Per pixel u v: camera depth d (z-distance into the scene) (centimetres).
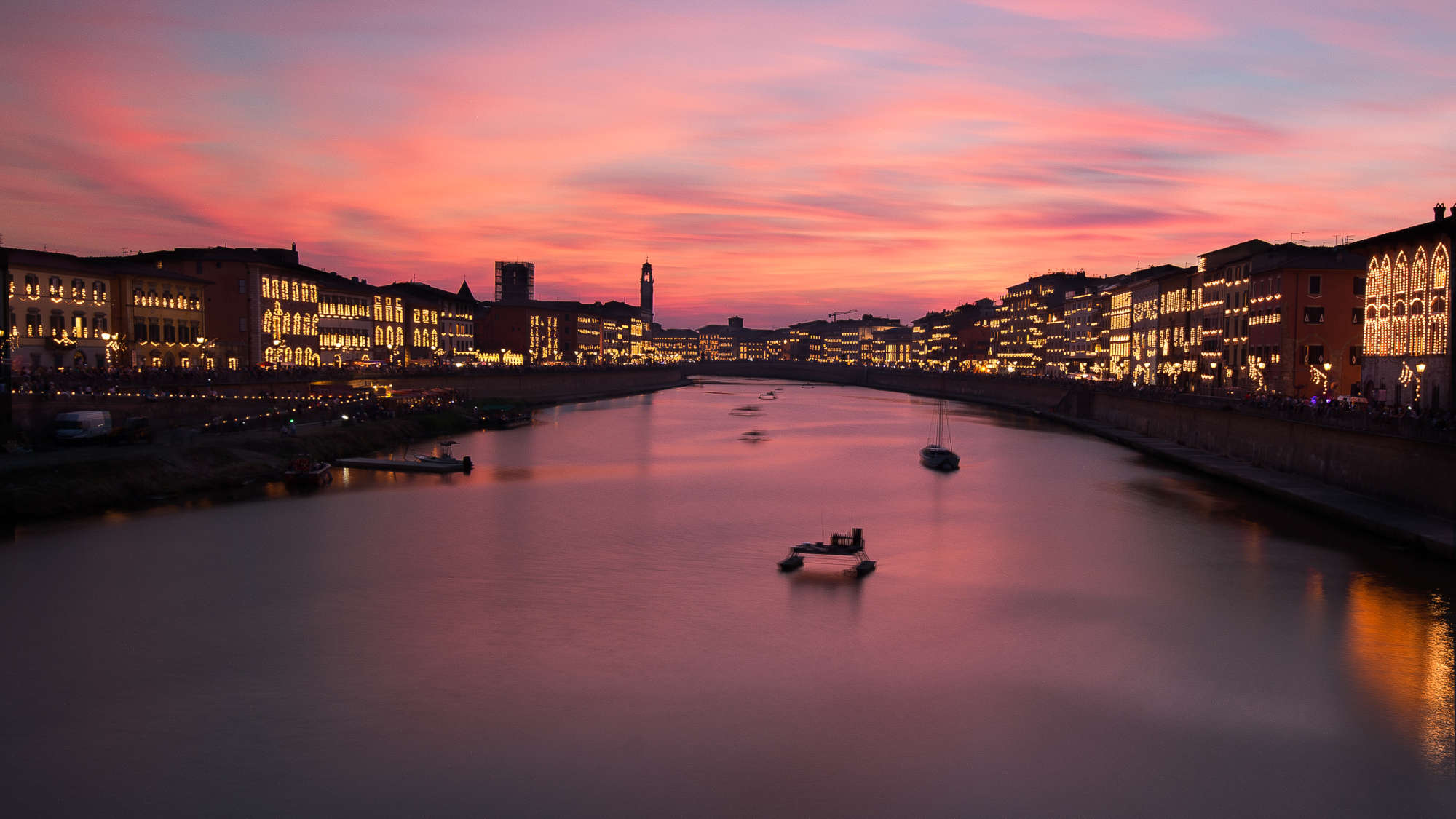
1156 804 3341
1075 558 6538
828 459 12131
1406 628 5012
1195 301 16900
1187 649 4734
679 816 3238
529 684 4262
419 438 13312
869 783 3456
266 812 3241
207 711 3969
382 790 3381
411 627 4988
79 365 12312
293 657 4550
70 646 4653
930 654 4672
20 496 7131
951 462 11038
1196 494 9106
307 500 8331
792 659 4591
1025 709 4053
